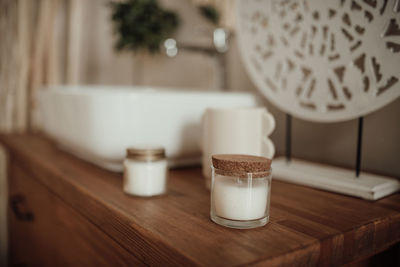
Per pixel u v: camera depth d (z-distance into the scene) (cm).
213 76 106
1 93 121
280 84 59
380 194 46
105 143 54
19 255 98
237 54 87
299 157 70
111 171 59
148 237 33
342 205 43
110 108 53
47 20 125
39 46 124
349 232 34
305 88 55
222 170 35
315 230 34
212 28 97
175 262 29
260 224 35
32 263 83
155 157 46
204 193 48
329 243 32
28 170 73
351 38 50
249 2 63
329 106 57
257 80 63
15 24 122
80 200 48
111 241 44
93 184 50
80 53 141
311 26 53
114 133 54
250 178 34
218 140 46
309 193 49
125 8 115
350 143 60
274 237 32
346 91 55
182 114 59
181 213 39
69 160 67
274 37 59
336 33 50
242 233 33
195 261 26
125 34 117
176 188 51
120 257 42
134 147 48
